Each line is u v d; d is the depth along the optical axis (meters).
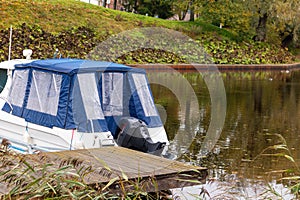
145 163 6.14
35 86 8.03
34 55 21.47
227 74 27.14
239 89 20.05
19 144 8.09
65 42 23.84
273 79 25.09
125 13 31.25
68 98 7.54
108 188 5.19
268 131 11.78
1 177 5.07
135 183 5.30
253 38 35.00
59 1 28.59
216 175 8.04
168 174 5.78
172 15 38.38
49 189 4.59
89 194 4.76
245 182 7.68
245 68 30.02
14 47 21.48
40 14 25.73
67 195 4.56
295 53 37.81
